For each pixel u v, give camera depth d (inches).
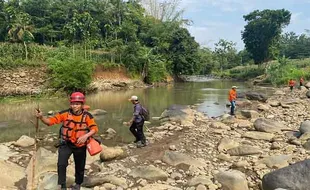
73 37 1774.1
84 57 1587.1
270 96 1045.2
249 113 614.9
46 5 2231.8
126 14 2269.9
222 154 343.3
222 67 3629.4
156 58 1910.7
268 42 2827.3
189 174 291.6
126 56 1781.5
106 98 1054.4
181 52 2165.4
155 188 247.9
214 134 457.1
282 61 1935.3
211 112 737.0
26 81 1162.6
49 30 2080.5
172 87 1646.2
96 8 2311.8
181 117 591.2
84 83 1213.1
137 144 391.9
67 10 2219.5
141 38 2171.5
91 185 257.9
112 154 328.8
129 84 1628.9
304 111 681.6
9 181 256.2
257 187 263.7
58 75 1169.4
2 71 1122.0
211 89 1487.5
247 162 318.7
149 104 886.4
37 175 272.2
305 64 2203.5
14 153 356.5
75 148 211.6
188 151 365.7
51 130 523.8
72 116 210.1
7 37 1635.1
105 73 1599.4
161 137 445.7
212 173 292.8
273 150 365.4
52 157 301.0
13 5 2101.4
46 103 928.3
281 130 463.2
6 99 1007.0
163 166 312.7
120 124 577.0
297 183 233.3
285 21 2768.2
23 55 1350.9
